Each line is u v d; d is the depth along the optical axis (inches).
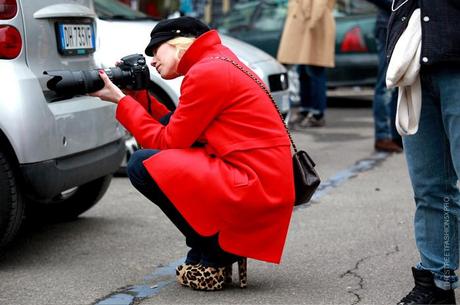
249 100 196.5
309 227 271.0
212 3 678.5
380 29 401.4
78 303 202.1
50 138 221.9
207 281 208.4
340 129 499.5
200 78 194.4
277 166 195.8
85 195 274.8
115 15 365.4
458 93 178.7
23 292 210.1
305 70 497.0
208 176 193.0
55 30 236.2
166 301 202.5
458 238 193.8
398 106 185.9
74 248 249.0
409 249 245.9
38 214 280.4
